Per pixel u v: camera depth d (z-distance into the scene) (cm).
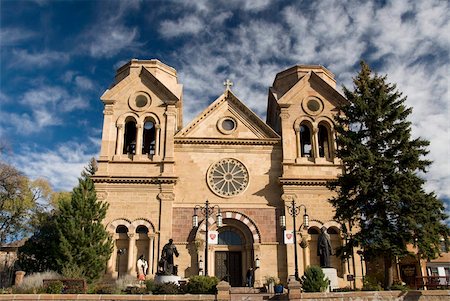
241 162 4150
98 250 3394
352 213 3275
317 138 4269
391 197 3014
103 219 3834
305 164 4122
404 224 3033
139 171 4028
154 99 4306
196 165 4125
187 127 4275
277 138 4234
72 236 3347
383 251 3045
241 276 3878
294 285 2527
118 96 4306
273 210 3994
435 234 2967
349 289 2952
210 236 3509
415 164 3145
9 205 5147
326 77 4697
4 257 5388
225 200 4019
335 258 3856
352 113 3509
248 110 4338
